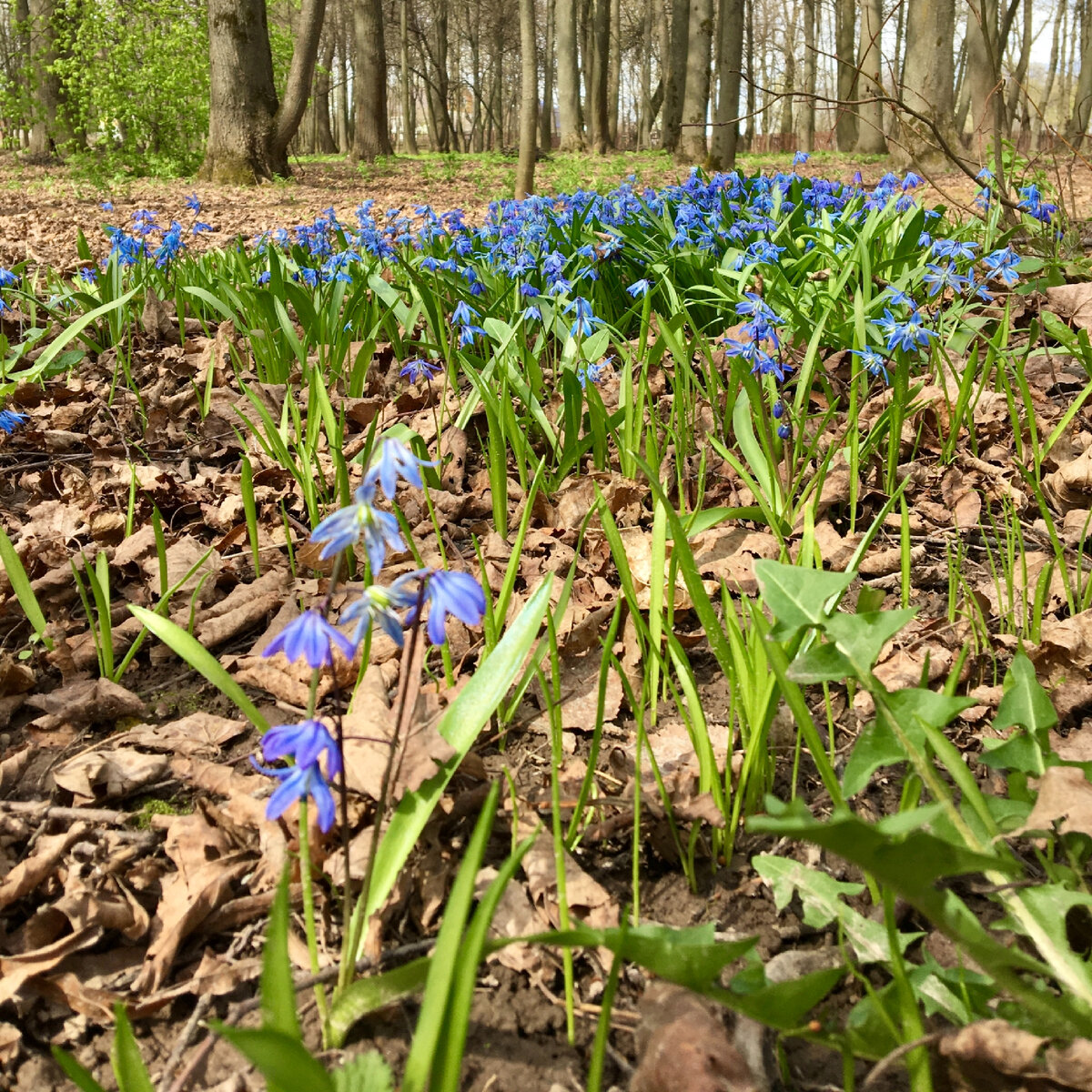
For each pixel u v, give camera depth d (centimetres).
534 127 1102
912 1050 111
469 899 102
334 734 175
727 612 166
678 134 2781
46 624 239
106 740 198
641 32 4725
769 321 280
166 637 166
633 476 305
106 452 363
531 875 158
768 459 268
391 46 4719
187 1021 141
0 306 408
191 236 986
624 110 6006
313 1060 92
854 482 281
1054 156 560
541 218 549
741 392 313
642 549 266
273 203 1436
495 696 157
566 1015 139
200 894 154
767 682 160
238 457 367
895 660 215
